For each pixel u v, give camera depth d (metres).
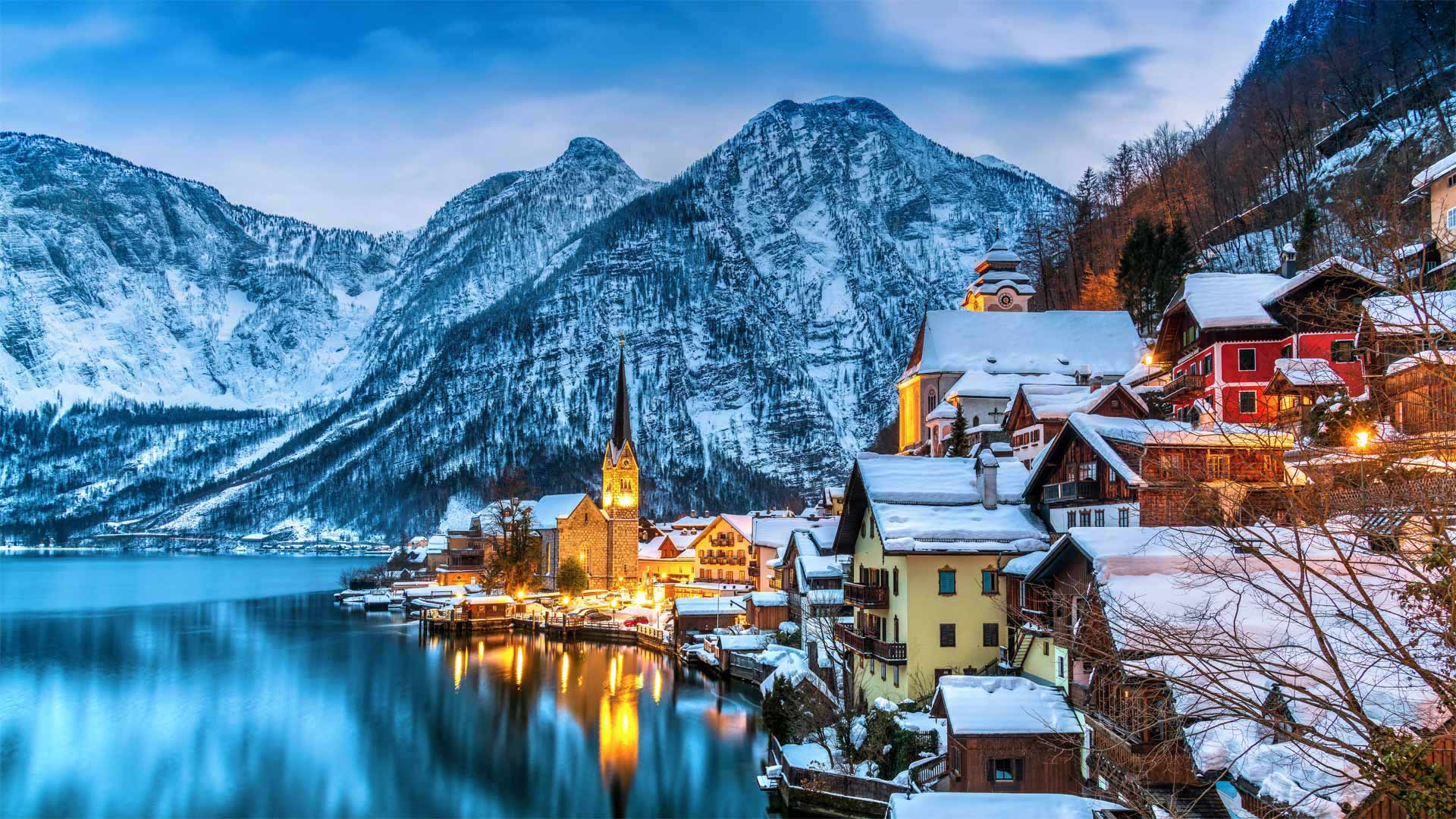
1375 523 21.42
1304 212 104.06
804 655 83.12
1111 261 154.12
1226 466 38.25
